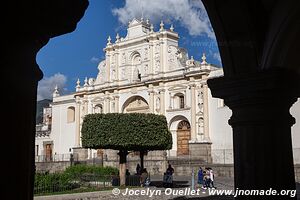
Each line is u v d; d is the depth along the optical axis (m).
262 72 4.78
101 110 50.56
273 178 4.78
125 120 26.45
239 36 4.96
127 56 48.72
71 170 31.16
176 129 43.06
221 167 34.19
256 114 4.88
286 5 4.61
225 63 5.15
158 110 44.31
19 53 2.60
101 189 22.70
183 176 36.00
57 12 2.84
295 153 32.28
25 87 2.66
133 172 39.22
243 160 4.94
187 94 42.31
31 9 2.65
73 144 52.09
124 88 48.31
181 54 44.53
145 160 38.97
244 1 4.83
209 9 4.94
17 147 2.59
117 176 26.55
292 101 5.10
